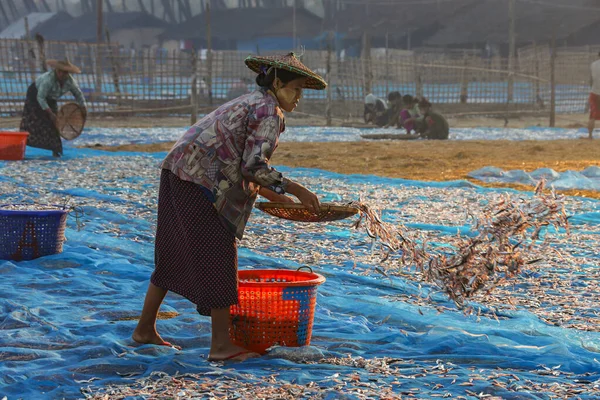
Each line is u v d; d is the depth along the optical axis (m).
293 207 6.50
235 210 6.44
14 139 21.38
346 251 11.41
